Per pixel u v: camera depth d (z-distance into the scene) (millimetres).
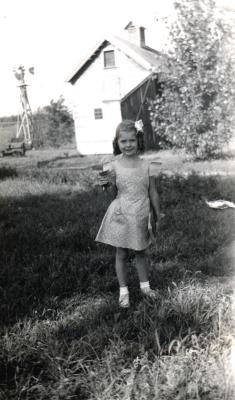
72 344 2957
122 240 3752
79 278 4305
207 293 3664
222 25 14406
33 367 2855
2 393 2584
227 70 14836
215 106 14953
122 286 3744
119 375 2568
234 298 3553
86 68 26016
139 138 3998
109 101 25391
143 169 3867
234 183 8641
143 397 2377
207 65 15266
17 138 33094
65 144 33156
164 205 7344
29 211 7711
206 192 8102
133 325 3248
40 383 2645
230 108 15062
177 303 3441
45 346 2998
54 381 2678
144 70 24844
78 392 2580
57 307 3730
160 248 5027
